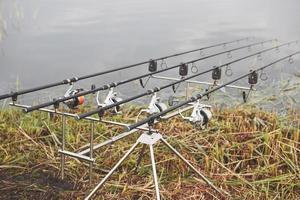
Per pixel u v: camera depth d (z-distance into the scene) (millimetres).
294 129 5672
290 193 4355
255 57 11047
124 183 4332
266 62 10617
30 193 4102
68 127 5457
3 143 5094
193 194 4184
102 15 20703
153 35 15219
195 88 7766
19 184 4234
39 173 4457
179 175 4512
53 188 4191
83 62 11586
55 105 3814
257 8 22141
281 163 4848
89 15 20781
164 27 16812
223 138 5309
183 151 4961
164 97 7477
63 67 11070
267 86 8164
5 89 9164
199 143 5184
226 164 4809
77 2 26469
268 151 5031
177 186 4285
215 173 4578
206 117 4078
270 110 6793
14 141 5125
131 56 12211
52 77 10266
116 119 5770
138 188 4188
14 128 5500
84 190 4176
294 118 6227
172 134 5340
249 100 7258
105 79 9523
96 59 11898
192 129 5398
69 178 4398
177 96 7434
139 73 9906
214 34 15328
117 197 4090
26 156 4734
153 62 6000
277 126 5773
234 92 7684
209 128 5488
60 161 4668
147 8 23281
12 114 6066
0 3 14383
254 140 5254
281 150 5035
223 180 4426
